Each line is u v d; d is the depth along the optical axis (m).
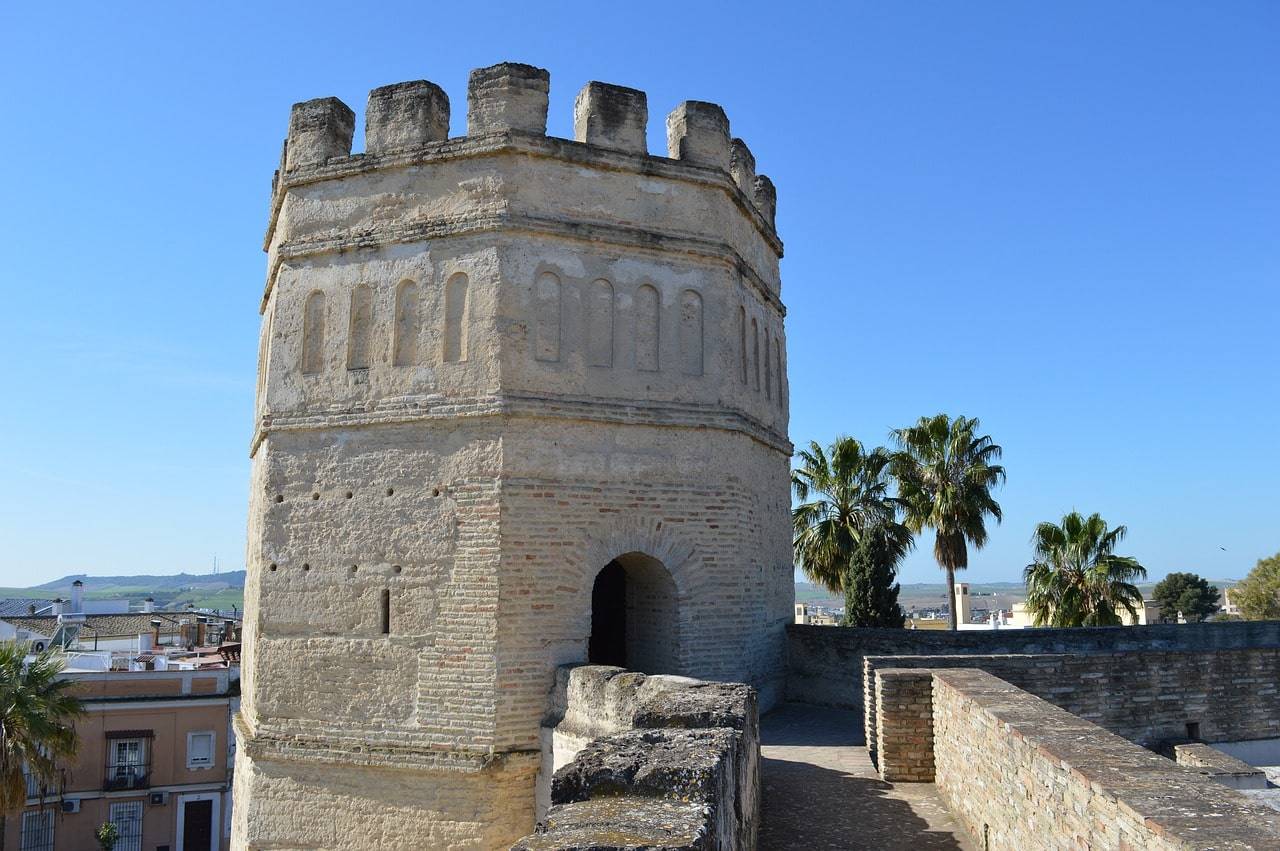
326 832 14.50
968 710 10.09
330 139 16.59
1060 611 29.56
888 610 24.36
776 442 18.53
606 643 19.19
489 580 14.16
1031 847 7.55
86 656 41.25
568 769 6.05
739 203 17.55
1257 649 15.38
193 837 37.00
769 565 18.00
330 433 15.68
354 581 15.04
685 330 16.31
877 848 9.50
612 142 16.12
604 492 15.15
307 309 16.25
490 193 15.34
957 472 30.56
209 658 44.69
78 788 35.56
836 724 16.50
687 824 4.93
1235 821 4.98
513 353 14.84
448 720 14.05
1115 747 7.14
